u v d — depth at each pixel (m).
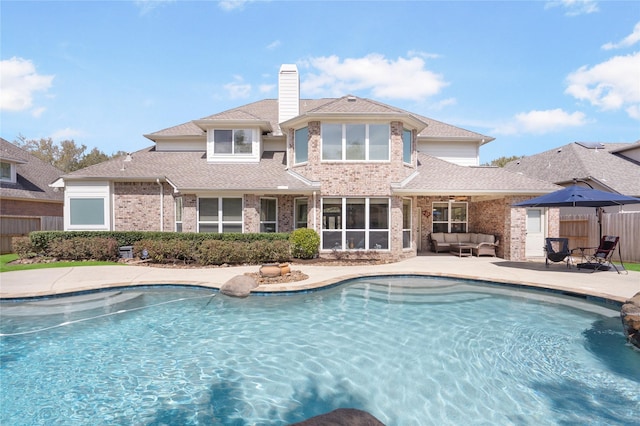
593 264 14.08
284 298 10.15
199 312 9.06
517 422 4.64
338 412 3.61
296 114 20.86
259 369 6.17
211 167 18.97
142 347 7.05
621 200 12.02
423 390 5.48
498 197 18.33
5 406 5.03
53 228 21.92
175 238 15.79
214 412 4.91
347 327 8.16
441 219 21.36
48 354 6.72
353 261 16.03
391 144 17.06
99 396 5.31
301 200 18.41
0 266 14.07
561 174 23.38
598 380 5.73
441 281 12.38
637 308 6.98
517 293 10.84
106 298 10.03
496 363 6.36
